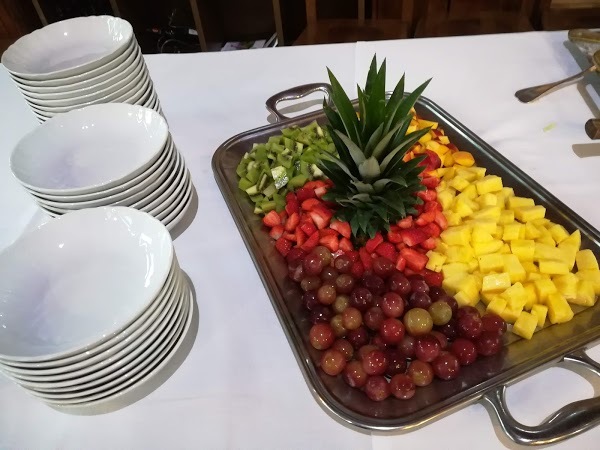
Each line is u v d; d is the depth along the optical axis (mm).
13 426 625
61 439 611
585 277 705
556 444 560
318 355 659
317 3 2359
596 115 1021
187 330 669
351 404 603
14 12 2256
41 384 556
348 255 770
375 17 2197
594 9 1840
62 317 636
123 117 892
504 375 606
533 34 1257
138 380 604
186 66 1282
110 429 616
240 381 653
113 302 645
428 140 947
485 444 570
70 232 699
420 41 1280
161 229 665
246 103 1151
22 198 956
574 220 776
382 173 771
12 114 1177
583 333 651
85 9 2361
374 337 669
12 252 661
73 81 917
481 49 1231
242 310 742
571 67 1146
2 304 624
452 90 1121
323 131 984
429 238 785
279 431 600
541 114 1037
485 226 777
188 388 651
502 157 899
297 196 880
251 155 971
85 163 843
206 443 596
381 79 707
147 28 2471
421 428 588
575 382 620
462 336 648
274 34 2426
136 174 754
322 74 1207
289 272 769
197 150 1042
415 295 683
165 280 602
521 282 727
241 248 840
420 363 615
